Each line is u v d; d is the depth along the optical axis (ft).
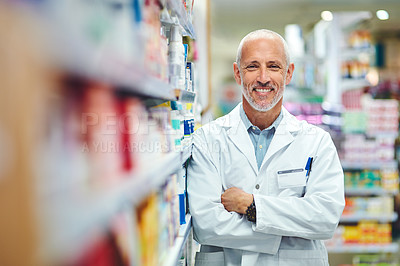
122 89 3.07
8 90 1.51
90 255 2.11
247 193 6.88
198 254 7.39
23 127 1.53
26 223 1.53
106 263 2.42
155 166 3.61
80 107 2.16
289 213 6.54
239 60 7.36
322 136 7.47
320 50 20.45
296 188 7.13
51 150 1.75
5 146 1.53
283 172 7.11
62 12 1.65
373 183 16.75
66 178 1.91
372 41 28.27
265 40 7.03
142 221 3.43
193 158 7.36
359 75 19.29
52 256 1.58
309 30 26.02
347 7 21.83
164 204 4.62
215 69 27.04
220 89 24.72
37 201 1.57
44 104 1.68
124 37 2.64
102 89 2.57
